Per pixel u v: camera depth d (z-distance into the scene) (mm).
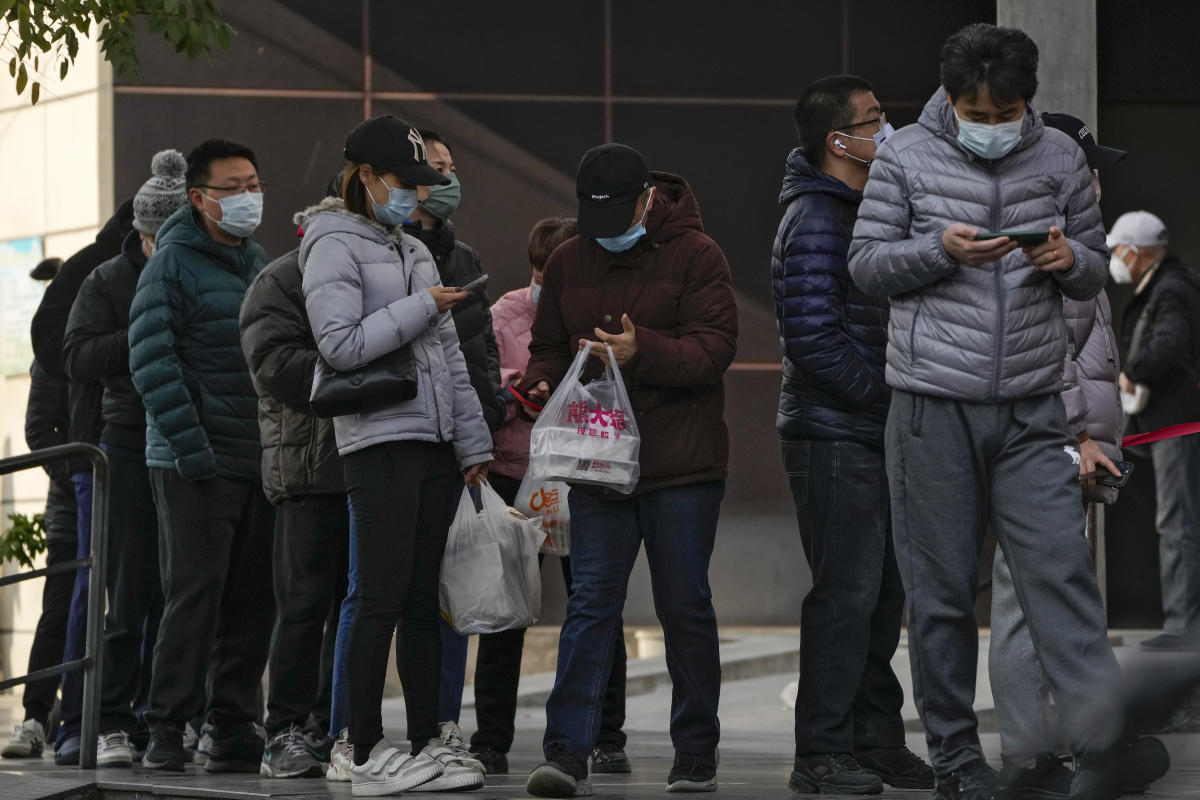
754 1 31672
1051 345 11789
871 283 11992
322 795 13617
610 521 13875
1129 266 24797
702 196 31672
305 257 13672
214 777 15984
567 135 31531
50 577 21281
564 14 31531
